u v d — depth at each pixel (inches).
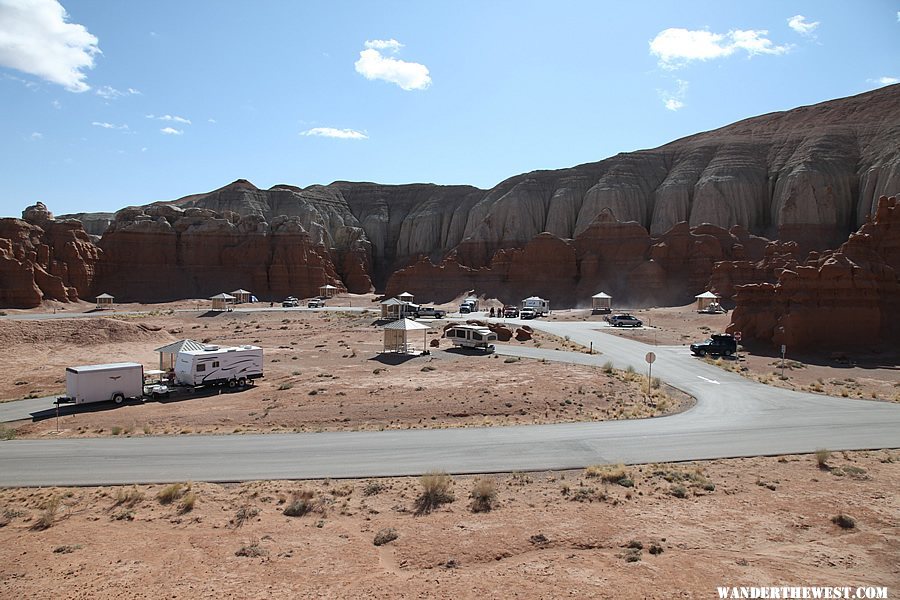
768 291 2551.7
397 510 768.3
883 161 5354.3
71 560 621.3
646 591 539.5
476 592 540.7
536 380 1700.3
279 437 1134.4
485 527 701.3
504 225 6943.9
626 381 1712.6
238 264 5836.6
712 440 1108.5
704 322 3336.6
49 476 916.0
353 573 585.9
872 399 1515.7
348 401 1462.8
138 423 1301.7
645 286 4694.9
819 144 5900.6
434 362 2096.5
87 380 1503.4
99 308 4488.2
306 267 6043.3
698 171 6471.5
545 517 733.3
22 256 4315.9
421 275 5600.4
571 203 6889.8
